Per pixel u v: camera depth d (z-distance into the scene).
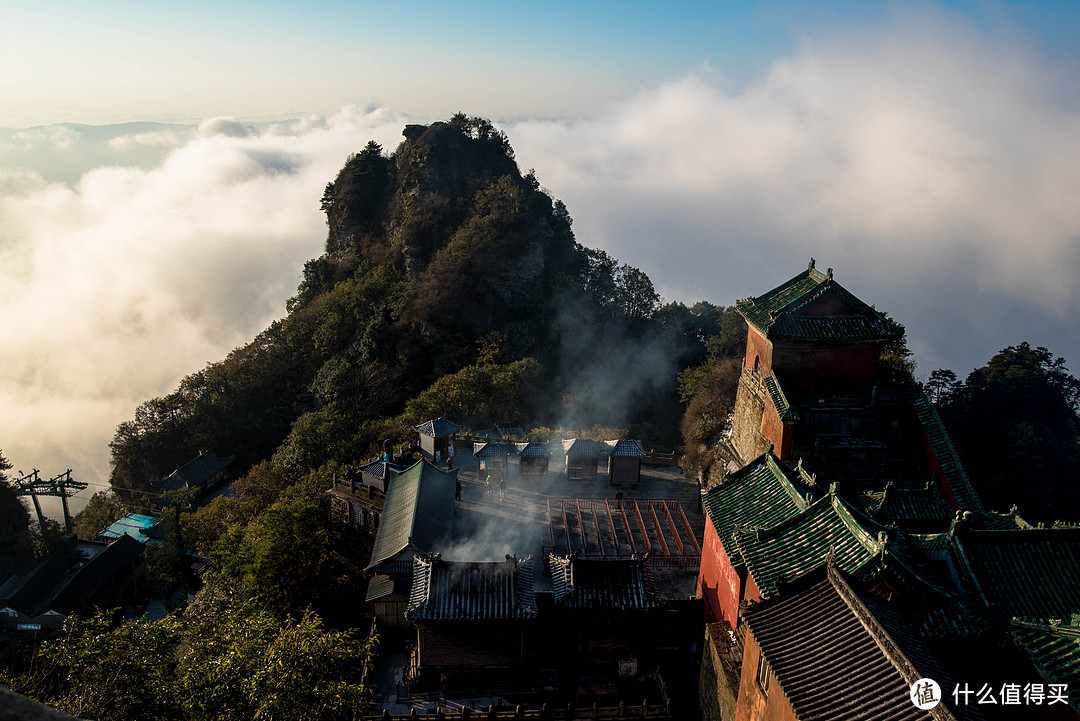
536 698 28.14
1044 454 52.16
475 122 114.31
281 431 91.00
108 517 81.81
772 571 23.33
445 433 47.19
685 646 30.30
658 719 26.62
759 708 20.39
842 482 36.00
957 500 35.38
